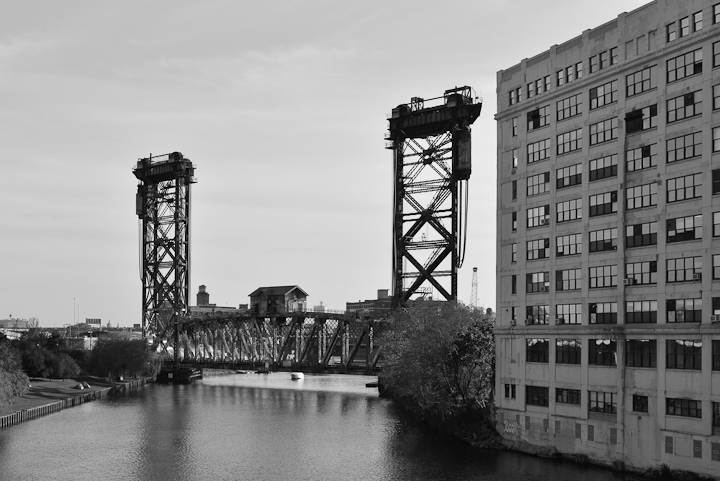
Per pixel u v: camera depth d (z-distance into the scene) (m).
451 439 114.12
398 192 177.88
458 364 114.50
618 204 88.81
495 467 91.75
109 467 99.94
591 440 90.62
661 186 83.88
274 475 94.06
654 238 84.75
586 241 92.94
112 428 134.75
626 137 88.56
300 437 122.81
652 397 83.25
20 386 157.00
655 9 85.56
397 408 160.00
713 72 78.88
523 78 104.81
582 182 94.06
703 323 78.12
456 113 171.25
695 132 80.75
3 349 169.25
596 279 91.50
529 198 102.50
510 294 104.94
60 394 181.88
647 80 86.56
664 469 80.62
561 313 96.19
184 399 185.88
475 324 118.88
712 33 78.75
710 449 76.62
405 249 177.38
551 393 96.50
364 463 99.56
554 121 98.94
